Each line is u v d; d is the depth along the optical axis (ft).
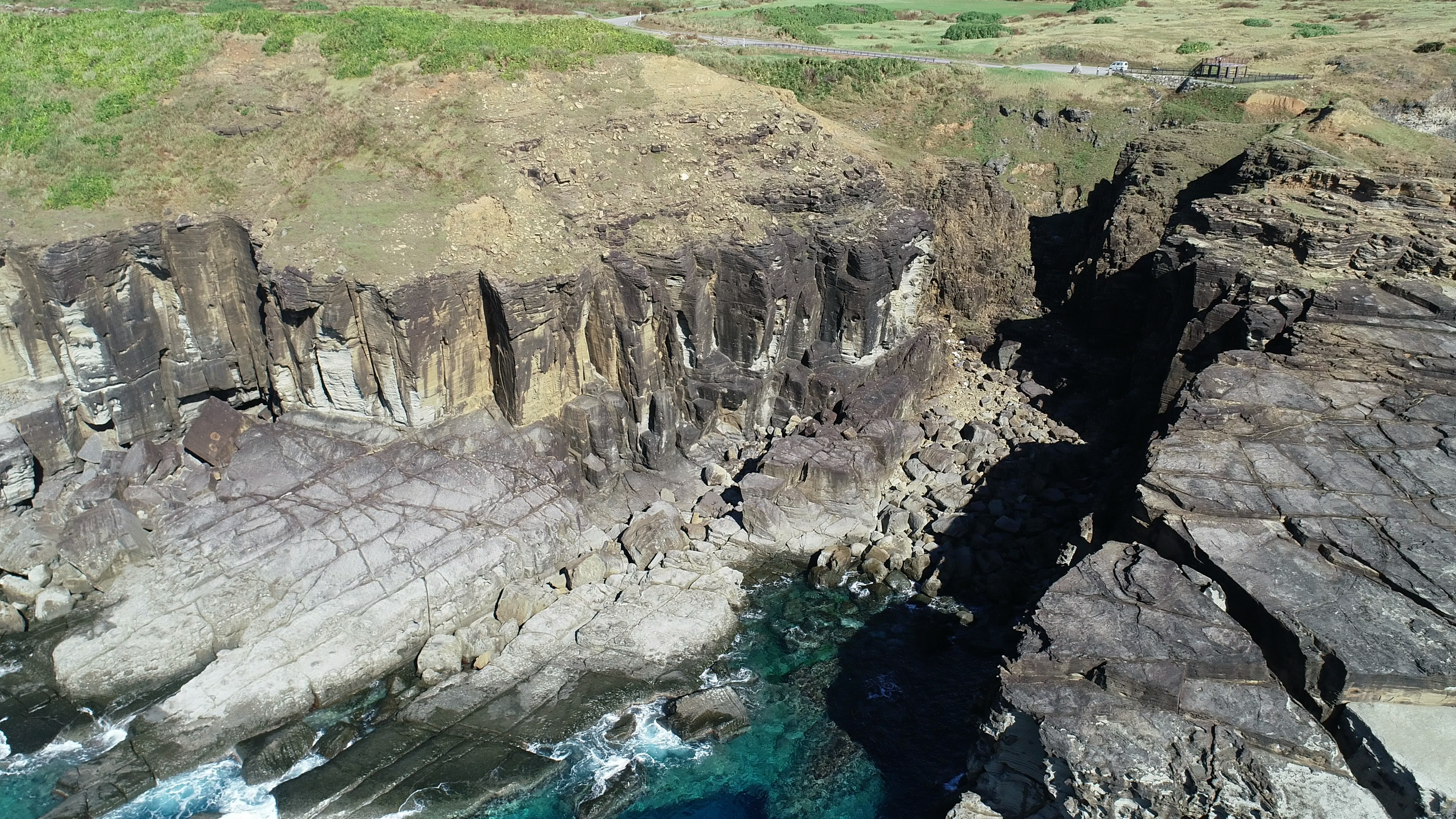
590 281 131.95
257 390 141.59
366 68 144.66
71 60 144.15
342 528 115.24
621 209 138.51
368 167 133.69
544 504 124.26
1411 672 77.71
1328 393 118.01
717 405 148.46
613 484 138.21
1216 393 118.21
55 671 104.06
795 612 120.88
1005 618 119.75
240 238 127.65
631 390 139.13
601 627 111.96
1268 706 78.69
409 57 148.25
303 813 90.68
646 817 94.32
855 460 138.31
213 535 114.21
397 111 139.44
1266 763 74.13
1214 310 138.82
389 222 126.41
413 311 120.06
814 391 155.02
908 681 110.93
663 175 145.89
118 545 114.42
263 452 124.16
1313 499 98.99
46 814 89.51
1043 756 80.79
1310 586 87.25
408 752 97.45
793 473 136.98
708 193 146.30
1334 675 79.46
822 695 108.78
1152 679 79.46
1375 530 94.38
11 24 154.92
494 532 118.73
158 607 107.86
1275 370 123.24
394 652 107.24
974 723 105.50
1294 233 148.97
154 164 130.93
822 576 125.90
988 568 126.31
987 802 86.74
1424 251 141.59
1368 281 142.51
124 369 126.82
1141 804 73.31
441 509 119.65
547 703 103.81
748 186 150.51
